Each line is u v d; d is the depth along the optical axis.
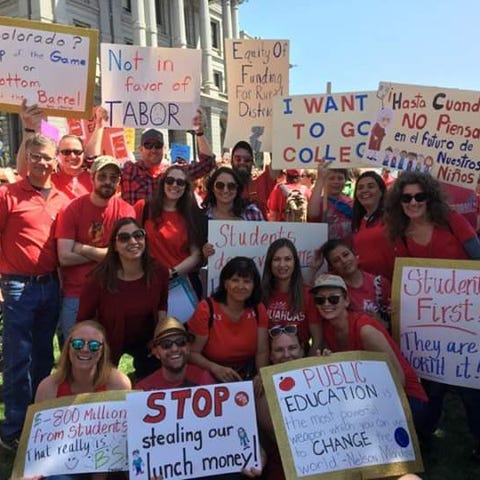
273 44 4.46
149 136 4.05
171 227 3.21
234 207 3.44
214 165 4.26
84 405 2.37
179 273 3.15
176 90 4.12
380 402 2.43
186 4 35.28
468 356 2.74
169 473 2.25
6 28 3.45
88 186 3.61
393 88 3.39
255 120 4.52
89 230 2.99
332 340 2.82
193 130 4.21
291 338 2.74
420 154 3.36
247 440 2.32
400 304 2.83
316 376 2.43
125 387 2.53
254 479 2.47
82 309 2.77
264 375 2.39
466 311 2.73
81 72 3.53
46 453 2.29
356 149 3.54
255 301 2.84
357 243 3.19
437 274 2.78
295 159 3.63
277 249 2.88
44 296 2.97
